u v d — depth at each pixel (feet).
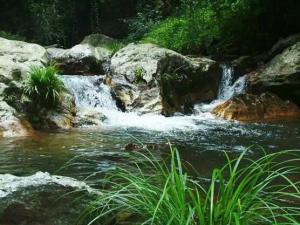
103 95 38.91
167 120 35.99
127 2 75.41
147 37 56.80
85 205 11.16
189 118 37.52
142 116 37.14
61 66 44.93
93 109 36.04
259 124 34.32
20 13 76.02
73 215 11.05
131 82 40.91
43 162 21.68
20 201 10.88
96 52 47.11
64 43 74.64
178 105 41.57
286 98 41.93
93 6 76.43
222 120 36.63
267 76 42.60
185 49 51.31
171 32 54.75
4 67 33.91
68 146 25.53
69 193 10.91
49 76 33.24
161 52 43.14
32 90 32.50
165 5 65.10
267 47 51.31
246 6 51.31
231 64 47.09
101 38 60.70
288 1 50.67
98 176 18.57
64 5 75.92
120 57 43.83
